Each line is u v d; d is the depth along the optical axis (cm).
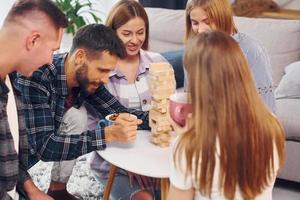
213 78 112
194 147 113
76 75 168
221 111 112
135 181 183
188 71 117
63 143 159
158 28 300
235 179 115
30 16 135
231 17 179
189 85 117
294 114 223
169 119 142
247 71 115
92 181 240
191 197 122
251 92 114
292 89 235
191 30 185
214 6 174
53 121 170
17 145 149
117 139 159
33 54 138
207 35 118
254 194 118
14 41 135
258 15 312
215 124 112
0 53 135
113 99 186
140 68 197
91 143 158
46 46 139
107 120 167
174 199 122
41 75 164
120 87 193
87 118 185
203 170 114
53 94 170
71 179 242
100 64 162
